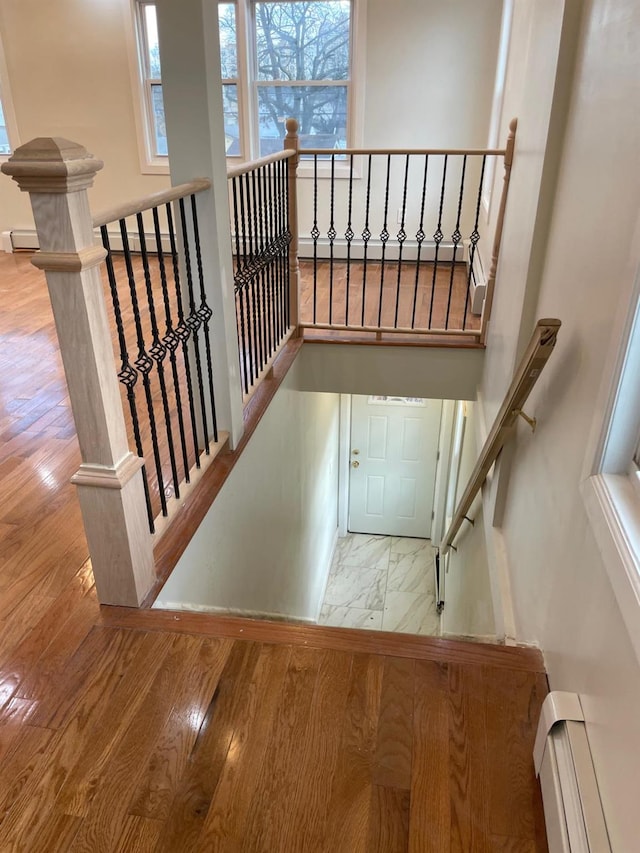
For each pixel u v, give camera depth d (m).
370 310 4.09
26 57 4.96
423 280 4.75
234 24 4.75
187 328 1.97
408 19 4.51
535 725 1.41
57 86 5.04
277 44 4.81
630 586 1.04
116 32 4.80
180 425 2.03
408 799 1.25
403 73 4.67
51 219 1.26
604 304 1.43
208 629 1.63
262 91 4.98
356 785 1.27
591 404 1.46
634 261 1.18
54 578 1.79
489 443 2.46
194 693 1.46
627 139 1.34
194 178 2.00
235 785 1.26
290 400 3.47
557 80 1.94
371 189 5.10
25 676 1.49
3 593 1.73
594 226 1.57
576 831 1.10
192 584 2.02
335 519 6.53
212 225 2.05
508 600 2.28
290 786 1.26
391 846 1.17
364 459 6.39
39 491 2.18
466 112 4.72
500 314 3.02
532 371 1.90
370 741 1.36
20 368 3.21
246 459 2.59
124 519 1.57
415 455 6.32
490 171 4.36
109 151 5.22
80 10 4.77
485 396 3.38
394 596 5.91
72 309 1.34
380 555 6.46
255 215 2.65
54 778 1.26
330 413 5.40
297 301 3.57
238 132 5.09
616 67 1.47
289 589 3.87
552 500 1.76
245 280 2.56
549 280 2.08
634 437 1.28
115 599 1.69
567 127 1.96
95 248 1.34
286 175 3.25
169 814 1.20
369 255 5.32
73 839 1.16
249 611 2.64
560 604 1.56
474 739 1.37
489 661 1.58
